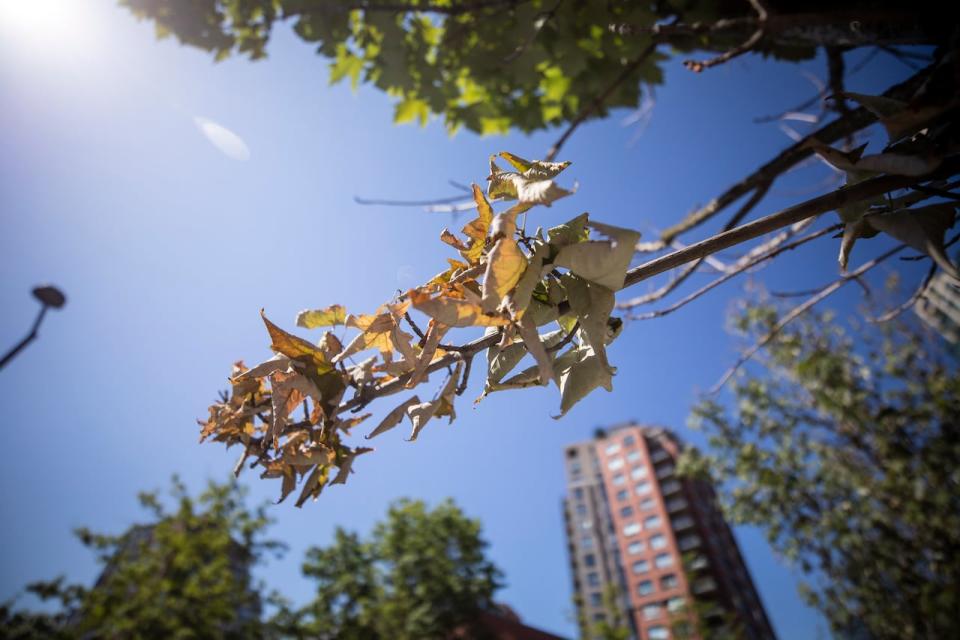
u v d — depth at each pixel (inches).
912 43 72.3
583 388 36.1
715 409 439.5
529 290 30.8
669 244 117.3
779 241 92.7
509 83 175.0
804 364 370.9
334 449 35.7
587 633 693.3
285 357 35.9
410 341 34.9
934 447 338.6
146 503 505.4
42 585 423.8
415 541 765.9
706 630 653.3
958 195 36.6
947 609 322.3
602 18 146.9
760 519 418.0
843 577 396.5
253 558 533.0
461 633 691.4
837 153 37.4
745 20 69.4
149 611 442.6
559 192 29.1
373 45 169.2
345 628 624.1
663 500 1911.9
